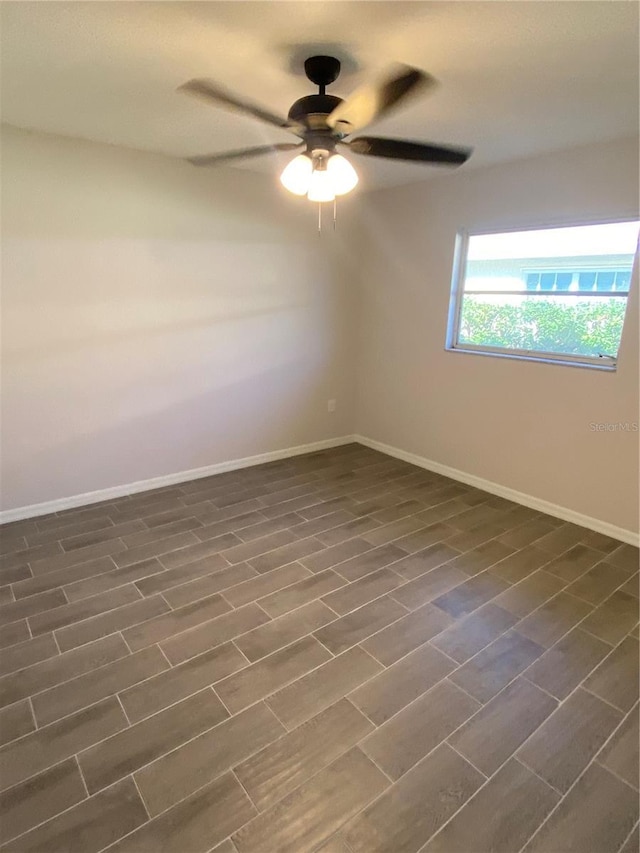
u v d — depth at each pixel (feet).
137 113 8.14
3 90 7.18
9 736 5.49
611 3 4.80
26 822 4.64
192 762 5.24
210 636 7.09
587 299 10.25
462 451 12.94
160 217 10.96
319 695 6.13
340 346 15.06
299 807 4.82
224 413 13.09
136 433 11.73
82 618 7.41
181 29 5.38
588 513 10.54
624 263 9.59
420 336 13.50
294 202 12.97
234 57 6.04
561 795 4.99
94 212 10.11
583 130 8.63
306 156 6.22
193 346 12.13
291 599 7.97
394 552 9.45
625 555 9.48
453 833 4.62
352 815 4.76
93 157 9.87
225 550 9.41
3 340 9.65
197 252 11.67
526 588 8.39
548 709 6.00
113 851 4.42
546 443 11.07
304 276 13.67
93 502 11.39
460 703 6.07
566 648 7.01
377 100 5.23
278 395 14.05
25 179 9.25
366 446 15.85
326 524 10.53
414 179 12.41
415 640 7.12
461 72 6.37
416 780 5.11
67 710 5.83
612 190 9.30
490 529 10.43
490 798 4.94
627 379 9.60
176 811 4.75
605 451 10.10
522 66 6.20
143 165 10.50
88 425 11.00
